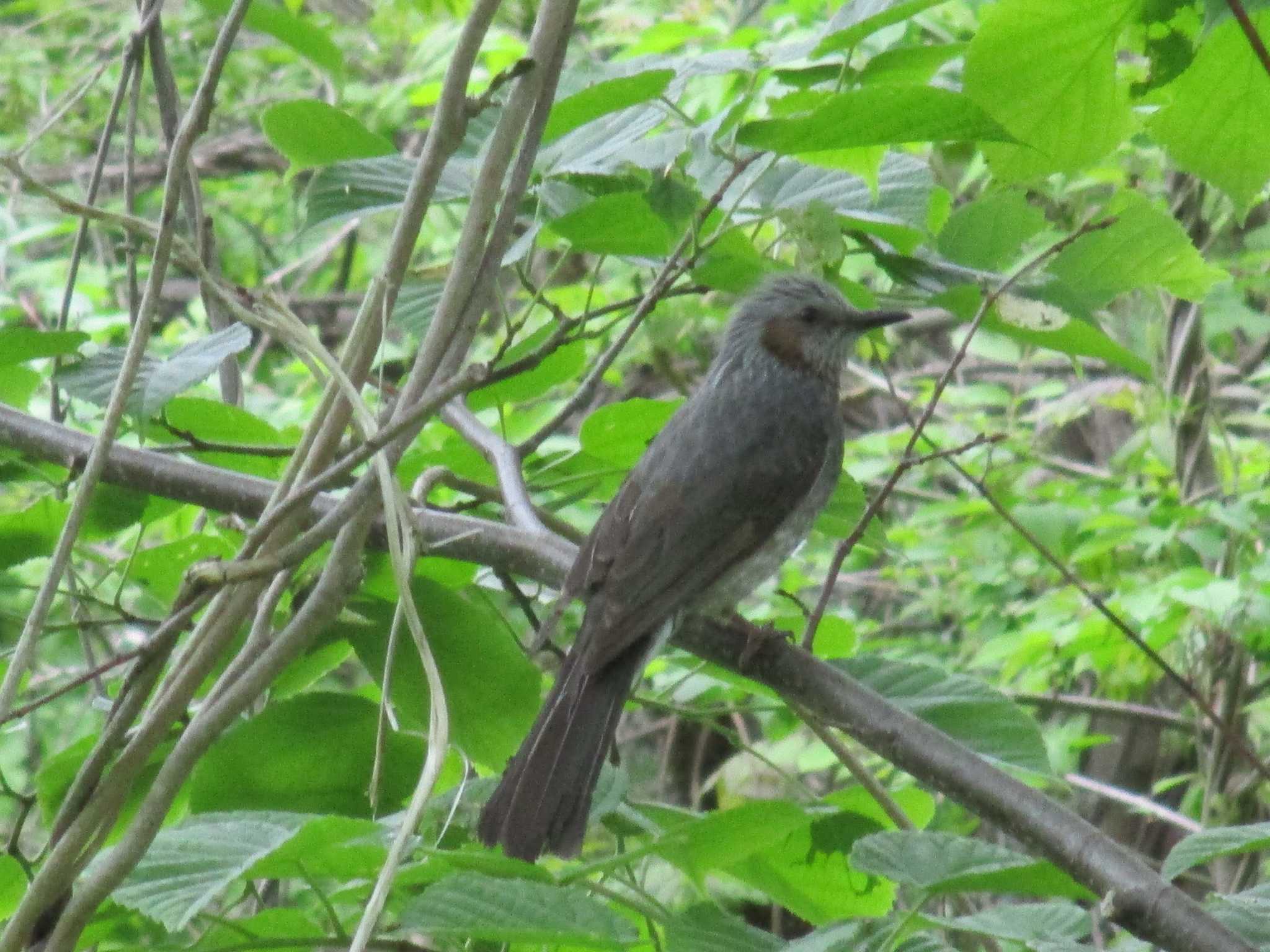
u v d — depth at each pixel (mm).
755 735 15391
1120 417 16766
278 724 6832
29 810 6324
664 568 7703
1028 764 6527
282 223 20188
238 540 7902
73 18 18500
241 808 6766
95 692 7859
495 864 5492
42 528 7711
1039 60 5906
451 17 16844
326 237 19406
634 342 12156
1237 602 11820
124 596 11383
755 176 7094
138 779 6824
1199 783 13203
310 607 5844
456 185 7438
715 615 7953
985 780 5770
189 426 7949
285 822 5711
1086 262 7566
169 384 6340
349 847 5406
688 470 8188
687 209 6621
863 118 6160
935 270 7590
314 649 7391
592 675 6977
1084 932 5125
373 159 7496
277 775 6812
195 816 5859
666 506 7969
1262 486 13320
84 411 10633
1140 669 12844
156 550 7840
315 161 7520
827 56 8430
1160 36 5812
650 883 9555
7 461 7777
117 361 6598
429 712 7059
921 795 7395
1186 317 13125
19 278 16547
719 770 12711
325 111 7324
